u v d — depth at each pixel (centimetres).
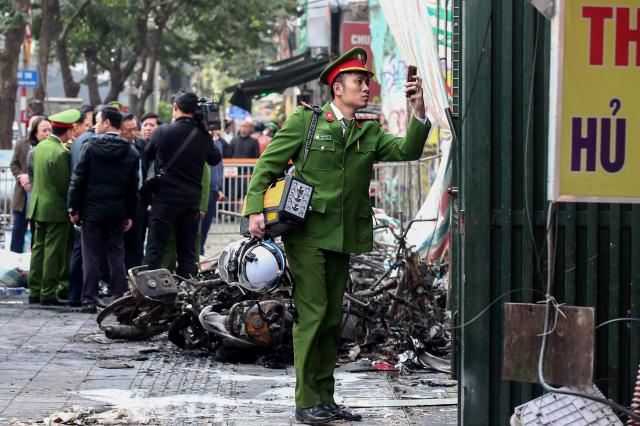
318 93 5031
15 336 1436
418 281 1312
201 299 1322
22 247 2031
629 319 768
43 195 1759
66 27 4906
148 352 1322
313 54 4250
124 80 5434
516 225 805
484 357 812
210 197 2241
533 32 795
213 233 2436
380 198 2291
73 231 1844
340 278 994
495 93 802
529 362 733
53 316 1648
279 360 1267
